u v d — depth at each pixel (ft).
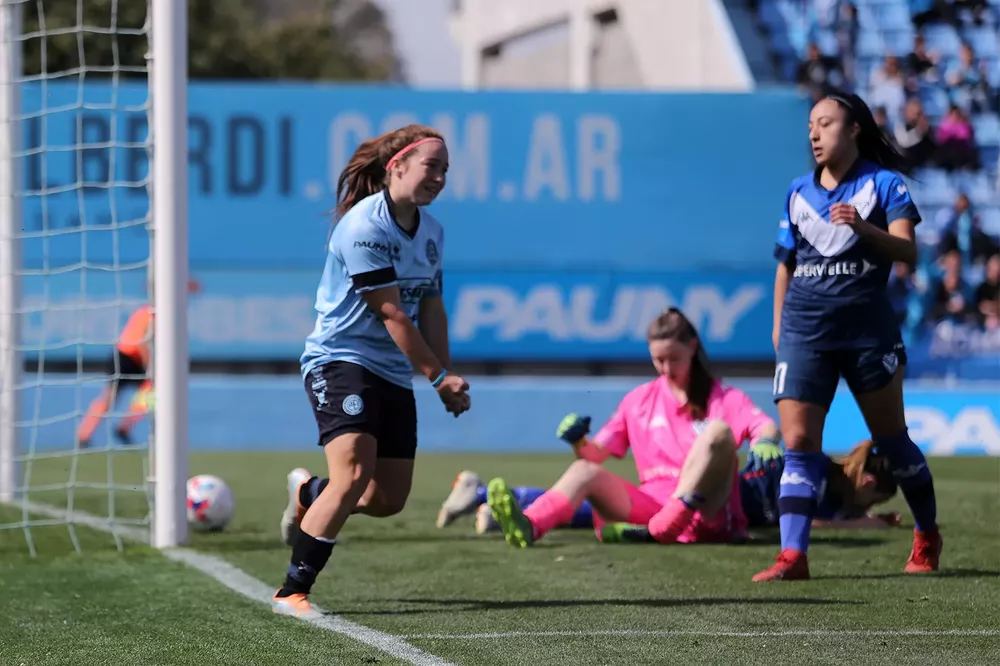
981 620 49.01
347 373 50.49
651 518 75.56
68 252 173.58
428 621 49.78
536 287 180.65
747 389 177.27
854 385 58.54
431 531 83.92
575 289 180.86
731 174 182.29
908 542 75.31
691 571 63.31
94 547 77.25
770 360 182.91
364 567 66.64
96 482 129.70
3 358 105.81
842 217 54.90
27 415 173.78
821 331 58.08
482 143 179.73
